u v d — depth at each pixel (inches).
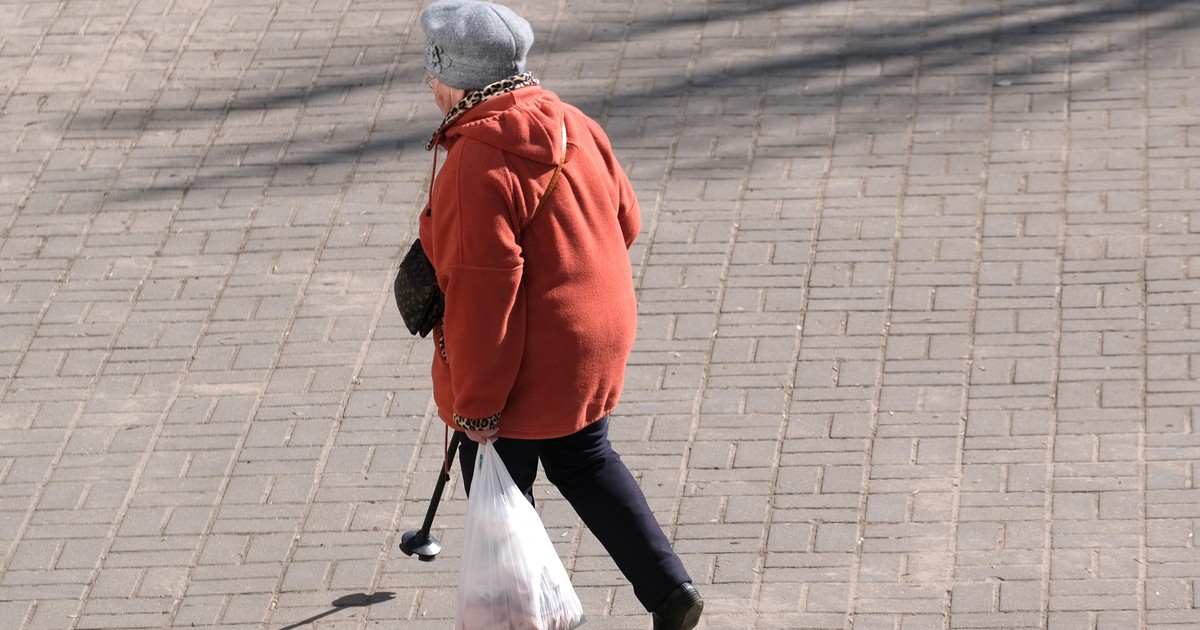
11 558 523.8
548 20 871.1
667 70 810.2
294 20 890.7
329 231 701.9
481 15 404.8
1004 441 540.4
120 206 731.4
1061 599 467.5
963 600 471.8
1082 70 775.7
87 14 909.2
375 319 639.8
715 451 549.0
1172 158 698.2
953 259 644.7
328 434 573.9
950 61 795.4
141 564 517.3
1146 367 569.9
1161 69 769.6
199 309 654.5
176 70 846.5
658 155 738.2
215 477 556.4
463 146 395.2
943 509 510.9
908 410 560.4
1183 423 539.5
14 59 864.9
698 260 660.1
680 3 878.4
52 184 752.3
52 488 556.4
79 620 494.3
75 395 606.9
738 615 475.5
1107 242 644.7
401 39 863.7
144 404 599.2
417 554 504.7
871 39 823.7
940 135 734.5
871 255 652.7
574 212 406.3
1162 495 506.6
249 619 489.4
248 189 738.8
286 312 648.4
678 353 603.5
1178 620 454.0
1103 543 489.1
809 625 468.4
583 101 788.0
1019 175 697.6
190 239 703.1
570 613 440.1
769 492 526.9
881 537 502.0
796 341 604.4
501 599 430.0
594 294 411.8
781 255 658.2
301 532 526.3
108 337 639.8
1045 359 580.1
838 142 737.0
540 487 539.2
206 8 909.8
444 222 395.2
